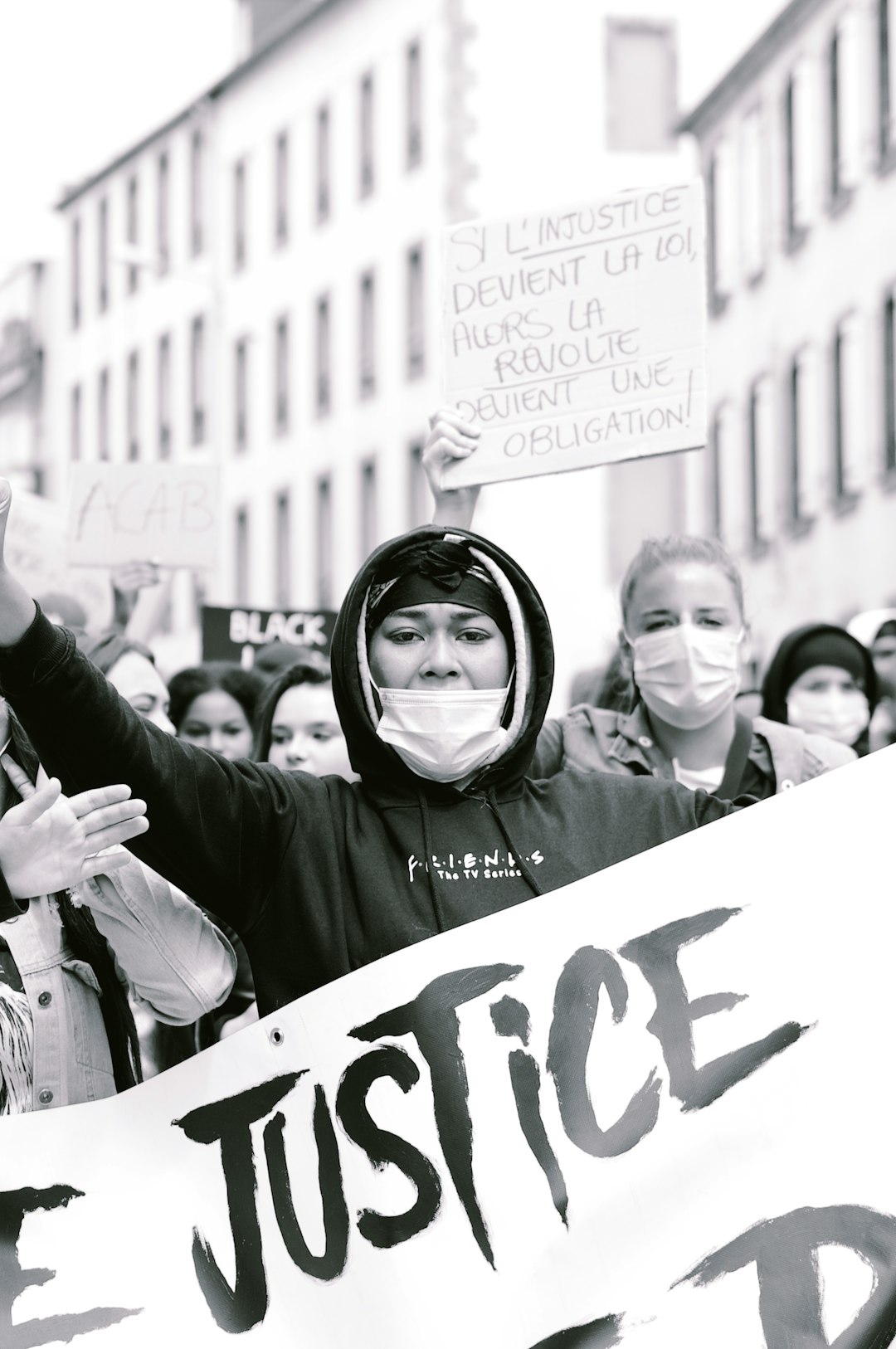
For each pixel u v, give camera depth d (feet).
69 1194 8.94
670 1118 8.76
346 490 102.73
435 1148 8.70
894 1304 8.37
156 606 20.48
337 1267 8.67
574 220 11.34
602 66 92.63
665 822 9.46
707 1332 8.42
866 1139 8.70
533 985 8.89
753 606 14.17
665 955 9.00
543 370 11.29
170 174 115.75
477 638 9.28
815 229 75.92
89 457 124.06
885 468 70.59
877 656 20.51
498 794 9.34
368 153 101.76
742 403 81.71
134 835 8.42
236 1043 9.00
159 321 116.98
